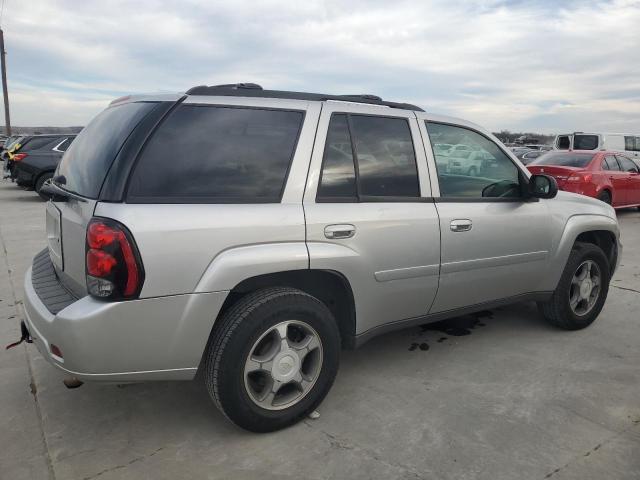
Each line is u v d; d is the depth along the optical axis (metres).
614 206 11.20
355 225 2.99
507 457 2.63
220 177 2.68
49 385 3.36
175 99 2.73
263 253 2.67
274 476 2.49
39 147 14.16
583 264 4.34
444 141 3.58
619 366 3.71
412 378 3.50
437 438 2.79
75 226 2.58
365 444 2.74
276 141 2.88
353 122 3.16
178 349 2.54
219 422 2.96
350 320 3.14
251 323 2.63
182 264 2.47
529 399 3.22
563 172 10.46
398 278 3.22
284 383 2.81
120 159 2.51
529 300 4.13
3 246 7.78
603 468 2.55
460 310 3.71
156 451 2.68
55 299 2.67
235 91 2.90
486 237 3.63
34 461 2.58
